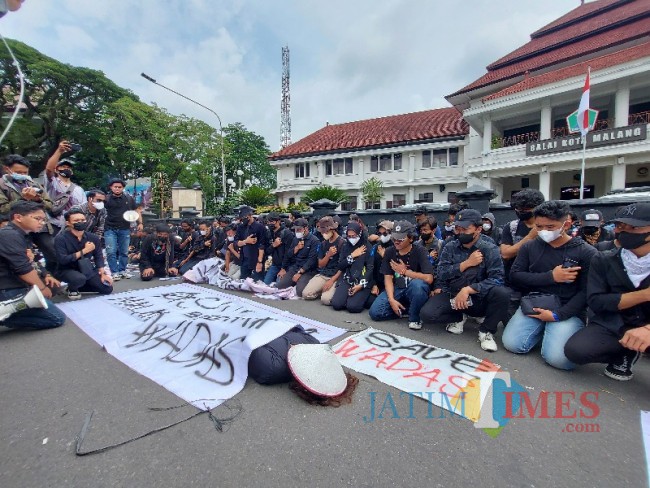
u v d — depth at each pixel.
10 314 3.06
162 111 20.22
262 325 2.59
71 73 18.09
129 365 2.51
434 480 1.45
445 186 17.73
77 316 3.73
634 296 2.12
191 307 3.92
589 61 11.69
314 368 2.06
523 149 12.82
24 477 1.44
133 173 23.14
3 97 17.44
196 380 2.26
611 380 2.33
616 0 14.84
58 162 5.24
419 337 3.15
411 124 20.88
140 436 1.71
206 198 21.89
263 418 1.88
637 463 1.55
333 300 4.14
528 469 1.51
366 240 4.25
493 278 2.94
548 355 2.53
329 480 1.44
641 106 12.43
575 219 3.77
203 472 1.48
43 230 4.59
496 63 16.25
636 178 12.80
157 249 6.34
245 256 5.97
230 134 33.28
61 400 2.05
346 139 21.73
